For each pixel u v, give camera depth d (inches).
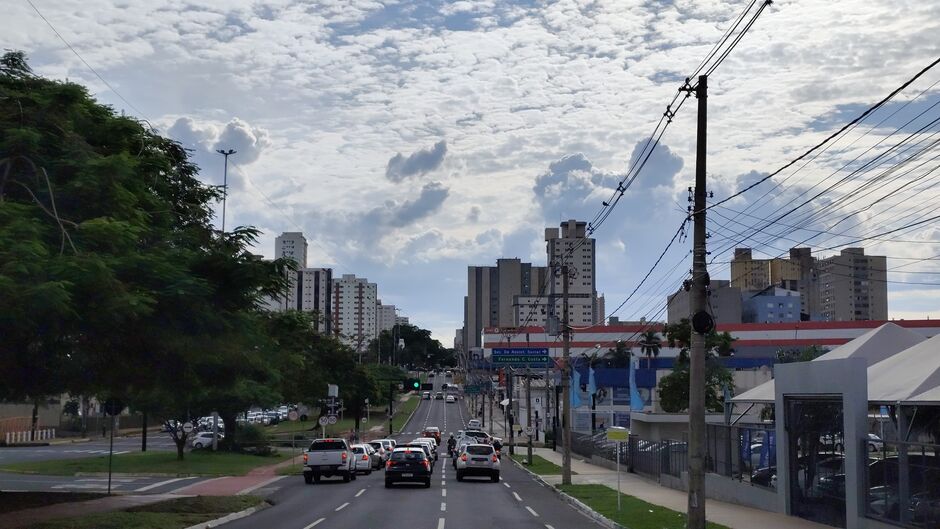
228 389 1146.7
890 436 1072.2
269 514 1125.7
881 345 1134.4
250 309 1025.5
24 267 624.1
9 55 925.2
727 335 2677.2
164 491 1509.6
